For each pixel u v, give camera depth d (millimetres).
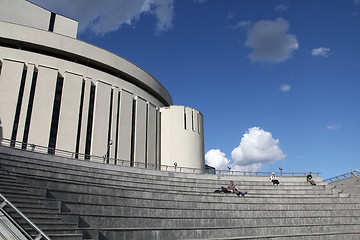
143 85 33969
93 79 27578
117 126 27750
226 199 14797
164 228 9648
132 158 28469
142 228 9250
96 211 9828
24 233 5613
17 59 23812
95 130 25594
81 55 27781
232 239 9953
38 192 9422
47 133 22844
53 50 26672
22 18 28547
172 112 33812
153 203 12164
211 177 22844
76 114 24812
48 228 7277
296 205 14938
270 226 11617
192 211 11953
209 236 10406
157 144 32375
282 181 23984
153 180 17500
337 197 17375
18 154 15625
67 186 11344
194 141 33781
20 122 21906
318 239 11562
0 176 9727
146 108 31688
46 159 16797
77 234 7492
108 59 29766
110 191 12273
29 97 23047
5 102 21766
